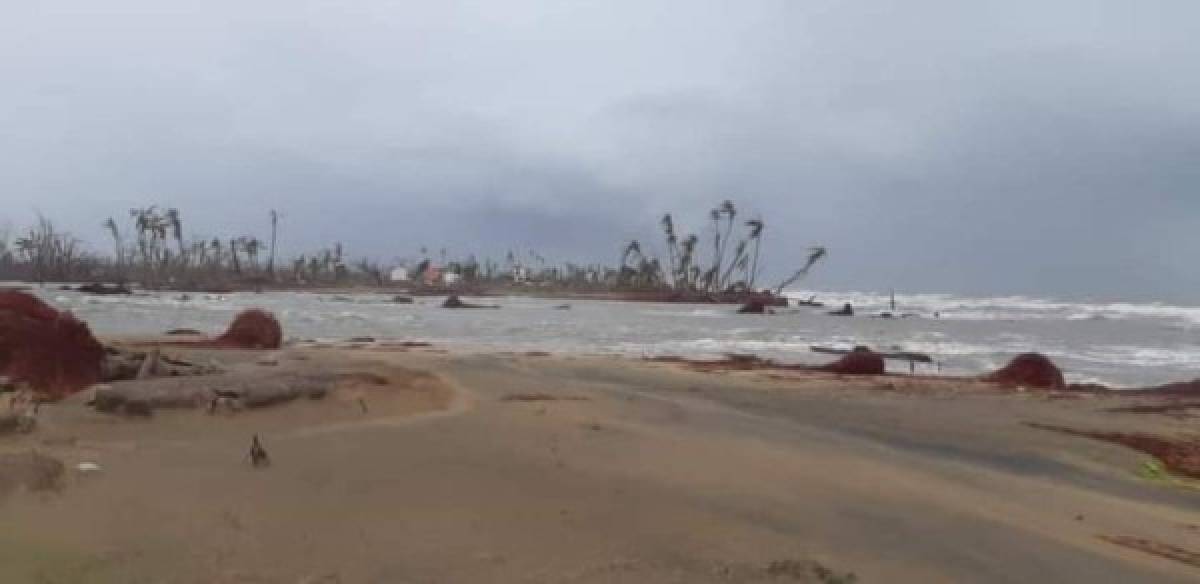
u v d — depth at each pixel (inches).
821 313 3408.0
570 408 517.3
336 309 2450.8
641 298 4628.4
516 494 303.0
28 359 467.2
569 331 1754.4
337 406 455.5
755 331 1966.0
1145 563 286.7
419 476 320.8
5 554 220.7
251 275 5369.1
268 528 252.7
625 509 291.7
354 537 248.7
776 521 293.4
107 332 1241.4
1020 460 472.7
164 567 218.7
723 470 364.5
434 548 242.1
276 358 700.0
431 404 490.9
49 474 279.6
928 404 676.7
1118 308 4854.8
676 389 679.1
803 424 539.5
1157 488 432.5
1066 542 303.3
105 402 397.1
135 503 267.1
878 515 315.6
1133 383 1112.2
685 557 244.7
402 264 6417.3
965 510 335.3
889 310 4128.9
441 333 1589.6
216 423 397.1
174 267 5344.5
